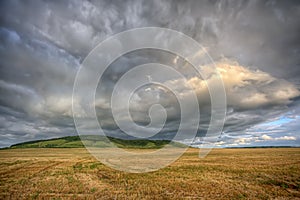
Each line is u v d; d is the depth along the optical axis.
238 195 14.87
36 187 17.39
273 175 22.41
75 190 16.33
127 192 15.71
